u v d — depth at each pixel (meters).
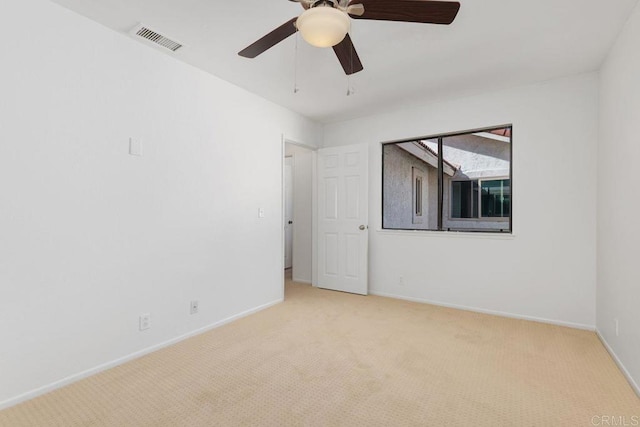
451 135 3.68
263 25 2.18
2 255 1.74
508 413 1.70
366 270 4.07
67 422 1.64
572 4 1.94
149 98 2.44
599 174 2.76
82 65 2.06
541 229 3.10
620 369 2.14
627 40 2.09
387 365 2.23
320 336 2.74
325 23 1.47
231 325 3.01
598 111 2.83
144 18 2.10
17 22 1.79
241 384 1.99
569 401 1.80
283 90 3.31
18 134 1.79
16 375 1.79
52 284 1.93
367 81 3.09
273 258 3.65
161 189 2.53
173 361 2.30
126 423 1.63
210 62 2.71
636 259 1.91
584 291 2.91
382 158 4.14
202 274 2.85
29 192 1.84
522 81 3.08
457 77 2.99
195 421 1.65
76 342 2.04
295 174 4.91
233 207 3.16
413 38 2.32
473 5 1.94
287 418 1.67
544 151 3.08
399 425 1.61
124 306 2.29
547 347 2.51
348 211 4.20
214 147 2.97
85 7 1.97
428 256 3.71
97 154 2.14
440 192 3.79
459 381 2.02
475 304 3.43
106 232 2.19
